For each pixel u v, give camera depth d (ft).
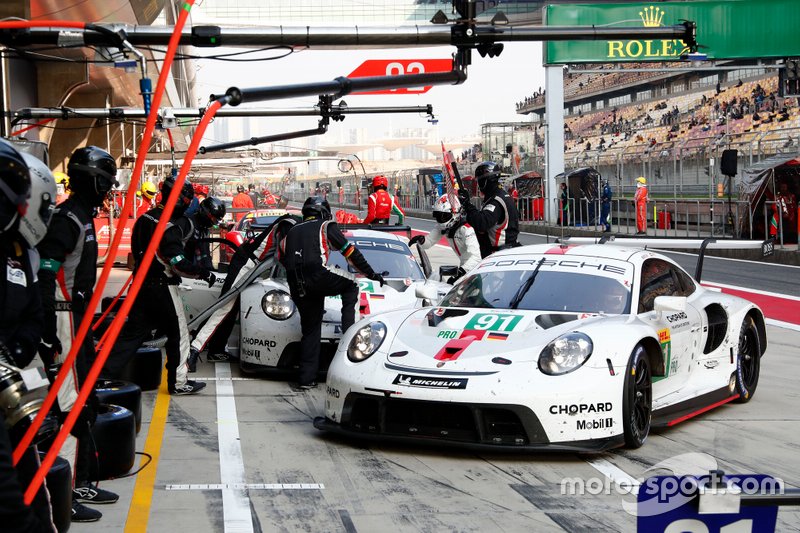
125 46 21.74
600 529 13.44
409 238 31.48
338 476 16.26
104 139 97.60
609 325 18.30
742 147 85.66
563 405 16.88
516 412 16.92
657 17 88.58
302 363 24.29
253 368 25.86
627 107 174.70
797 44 86.69
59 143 93.15
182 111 37.11
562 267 21.03
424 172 153.99
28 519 6.10
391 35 23.30
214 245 54.85
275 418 20.97
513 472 16.55
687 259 72.28
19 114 34.55
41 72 69.77
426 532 13.30
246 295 26.21
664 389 19.95
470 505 14.61
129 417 16.24
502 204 31.17
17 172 7.45
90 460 14.90
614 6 89.10
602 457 17.52
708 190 89.66
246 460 17.31
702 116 138.51
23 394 7.57
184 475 16.24
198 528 13.35
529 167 135.03
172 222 22.36
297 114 36.94
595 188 102.06
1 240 8.06
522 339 18.31
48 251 13.12
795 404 22.95
